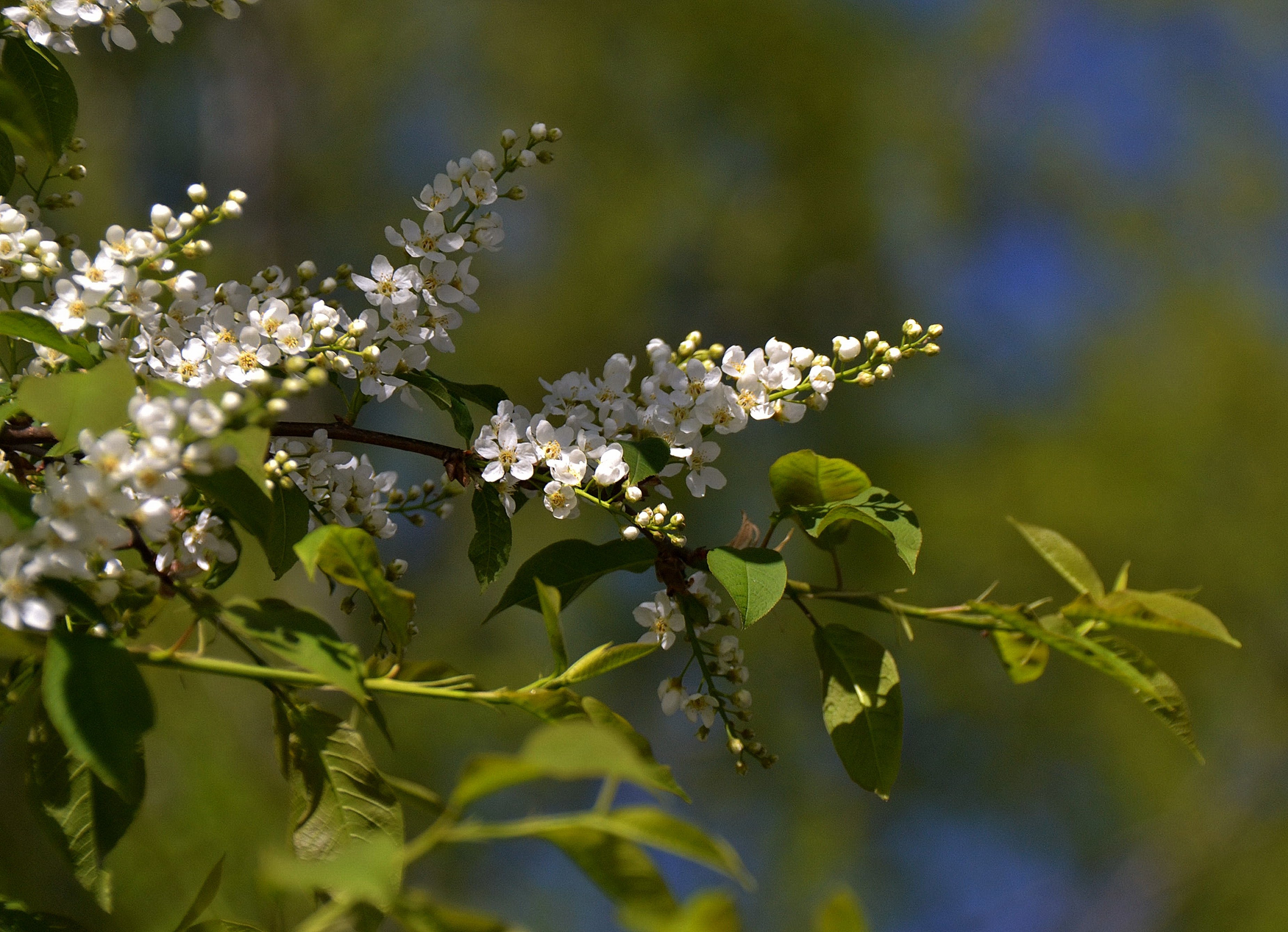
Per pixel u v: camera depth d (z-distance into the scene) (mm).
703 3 10352
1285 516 10383
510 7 10602
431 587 9922
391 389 1817
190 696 4723
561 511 1819
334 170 10297
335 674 1264
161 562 1458
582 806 9438
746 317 11273
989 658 10570
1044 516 10188
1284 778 11242
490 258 10406
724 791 10641
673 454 1835
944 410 10836
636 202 10344
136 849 4129
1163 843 11508
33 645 1246
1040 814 11461
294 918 2908
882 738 1784
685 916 774
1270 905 10844
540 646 9859
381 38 10375
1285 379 10789
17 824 4289
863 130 10734
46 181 1782
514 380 10172
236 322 1720
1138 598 1707
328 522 1810
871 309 11164
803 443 9852
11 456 1562
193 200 1677
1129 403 10781
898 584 9727
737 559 1747
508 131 1908
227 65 10070
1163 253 11555
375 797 1521
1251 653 10625
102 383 1279
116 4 1787
